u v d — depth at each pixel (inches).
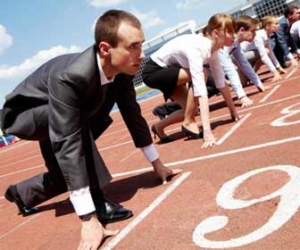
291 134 134.6
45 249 104.6
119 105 122.9
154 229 94.0
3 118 117.6
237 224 83.9
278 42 344.8
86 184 94.0
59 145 94.1
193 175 125.6
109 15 97.8
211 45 165.9
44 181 134.0
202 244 80.0
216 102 279.1
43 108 112.1
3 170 367.6
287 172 102.5
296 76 282.5
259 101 223.5
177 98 187.8
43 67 117.7
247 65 251.6
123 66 99.9
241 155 129.6
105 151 249.8
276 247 71.4
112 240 94.7
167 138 194.9
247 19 237.5
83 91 97.7
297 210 81.6
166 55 182.5
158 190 122.0
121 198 126.0
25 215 148.3
